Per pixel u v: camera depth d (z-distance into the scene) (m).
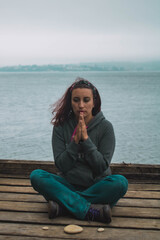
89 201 3.08
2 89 65.69
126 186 3.09
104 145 3.13
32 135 16.89
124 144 15.13
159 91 57.12
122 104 33.44
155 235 2.72
